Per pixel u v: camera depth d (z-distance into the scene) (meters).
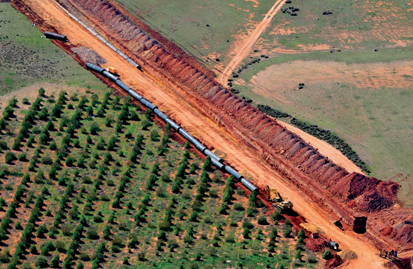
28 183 115.38
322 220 111.25
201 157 124.12
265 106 139.00
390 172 120.19
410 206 112.44
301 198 116.12
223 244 104.69
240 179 118.38
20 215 109.06
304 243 105.44
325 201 114.50
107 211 110.56
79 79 145.00
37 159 120.12
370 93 142.62
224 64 155.12
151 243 104.69
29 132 126.81
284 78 149.00
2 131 126.94
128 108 136.25
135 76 148.75
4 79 142.50
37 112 131.75
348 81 147.12
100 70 147.38
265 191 117.25
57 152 122.06
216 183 117.88
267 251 103.38
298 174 119.88
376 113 136.12
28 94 138.00
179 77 147.50
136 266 100.06
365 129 131.75
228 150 127.38
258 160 125.19
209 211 111.50
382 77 148.50
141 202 112.25
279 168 122.50
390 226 108.06
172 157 123.44
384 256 103.62
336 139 129.12
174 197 113.81
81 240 104.75
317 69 152.12
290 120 134.75
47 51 155.12
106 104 136.38
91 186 115.50
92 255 101.19
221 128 133.62
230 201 113.94
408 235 106.06
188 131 131.88
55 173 116.88
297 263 101.12
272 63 155.25
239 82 148.12
